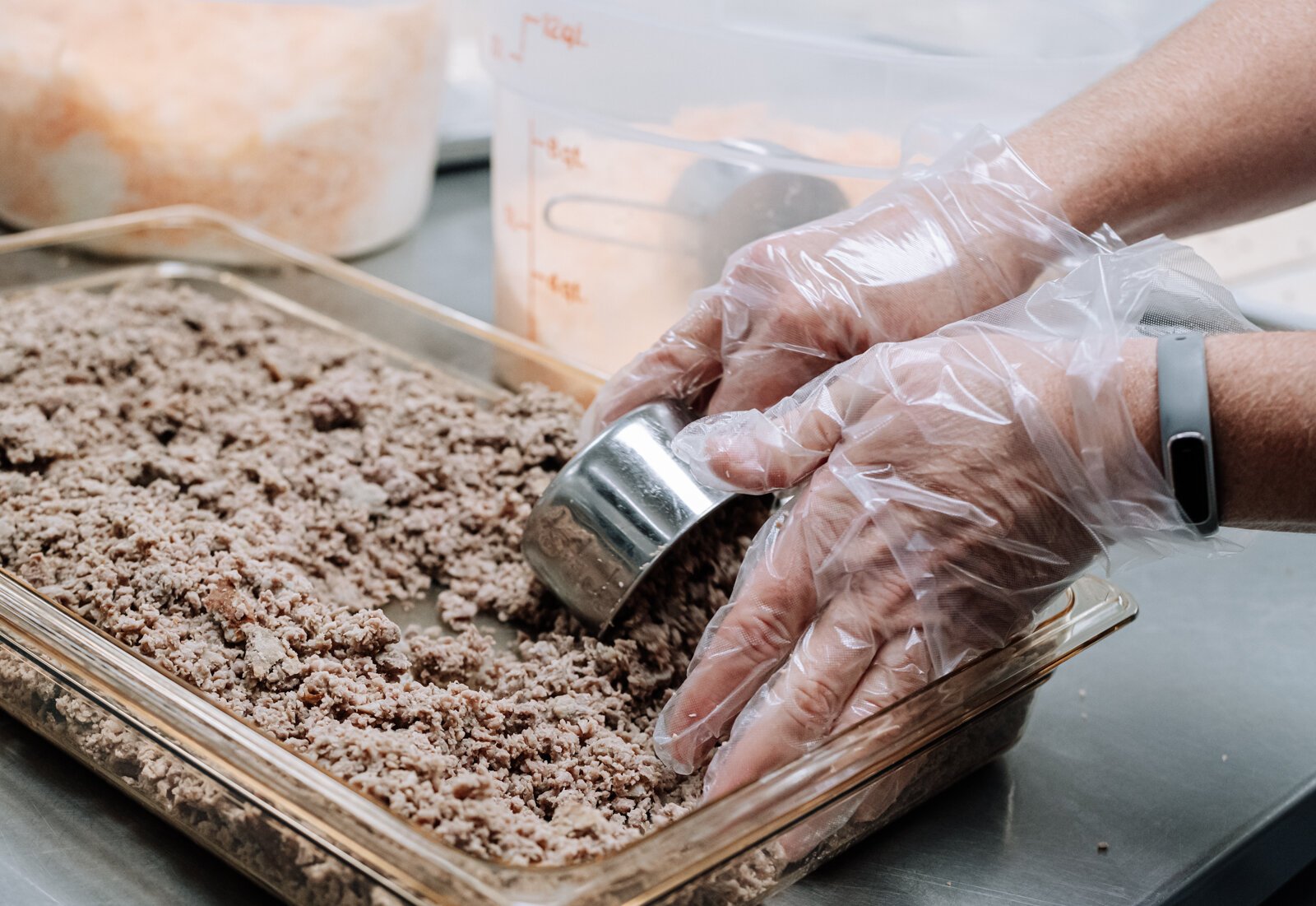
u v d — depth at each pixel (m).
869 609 0.61
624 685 0.71
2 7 1.09
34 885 0.58
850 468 0.62
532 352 0.96
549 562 0.72
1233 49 0.74
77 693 0.60
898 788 0.62
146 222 1.12
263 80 1.14
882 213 0.73
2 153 1.18
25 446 0.84
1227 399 0.58
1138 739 0.75
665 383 0.77
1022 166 0.73
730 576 0.75
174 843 0.61
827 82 0.84
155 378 0.95
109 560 0.72
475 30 1.62
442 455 0.88
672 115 0.87
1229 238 1.57
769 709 0.61
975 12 1.00
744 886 0.56
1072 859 0.65
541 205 0.96
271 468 0.85
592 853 0.55
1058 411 0.60
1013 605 0.63
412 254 1.32
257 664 0.65
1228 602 0.90
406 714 0.63
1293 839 0.71
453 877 0.47
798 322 0.71
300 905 0.55
